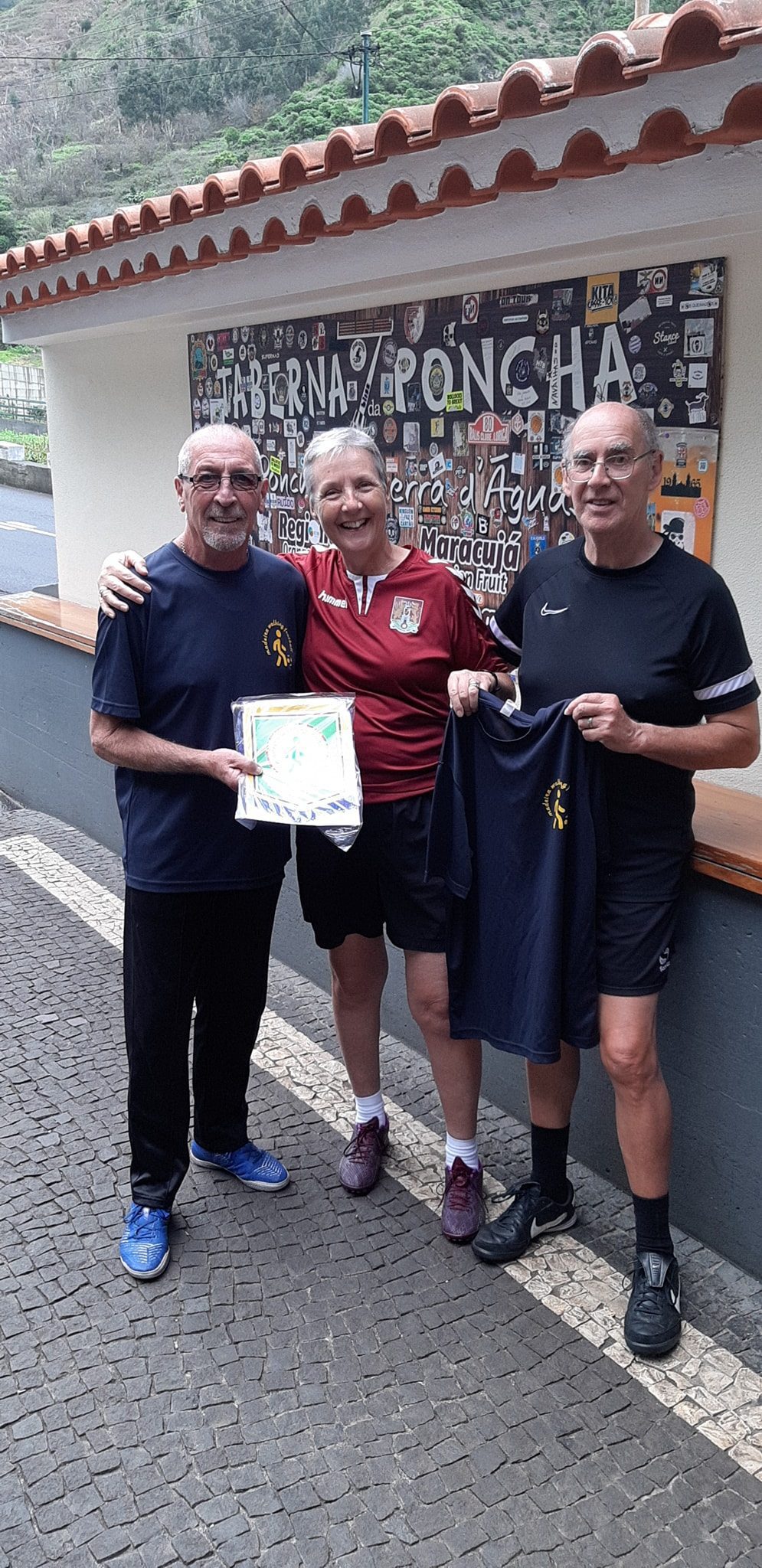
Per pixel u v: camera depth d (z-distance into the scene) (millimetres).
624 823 2410
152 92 58406
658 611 2322
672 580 2322
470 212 2938
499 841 2506
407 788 2662
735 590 2920
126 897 2742
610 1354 2488
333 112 45750
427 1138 3264
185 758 2535
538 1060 2480
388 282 3502
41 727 5871
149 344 5191
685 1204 2846
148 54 58812
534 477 3400
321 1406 2352
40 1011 3963
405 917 2732
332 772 2500
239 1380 2412
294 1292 2668
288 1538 2072
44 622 5555
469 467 3633
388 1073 3592
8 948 4457
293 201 3248
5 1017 3928
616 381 3088
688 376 2902
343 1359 2471
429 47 36312
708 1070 2695
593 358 3139
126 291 4598
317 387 4238
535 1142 2805
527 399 3367
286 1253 2803
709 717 2357
